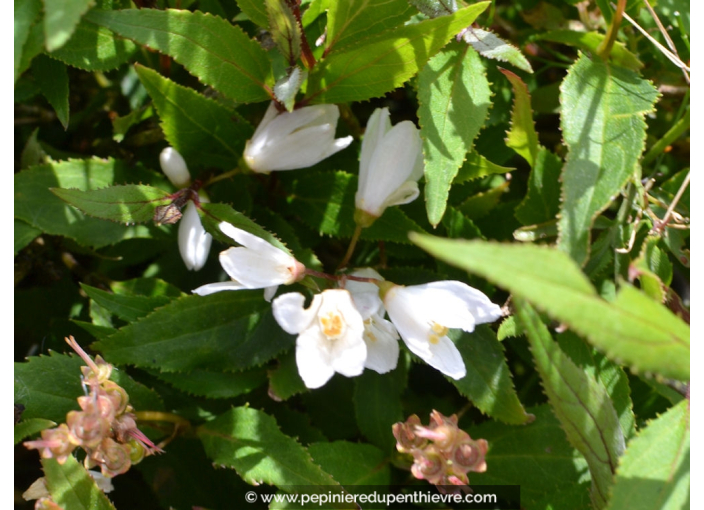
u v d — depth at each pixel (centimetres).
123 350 12
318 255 15
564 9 16
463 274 14
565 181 12
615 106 12
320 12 13
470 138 12
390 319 13
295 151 13
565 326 12
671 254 14
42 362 13
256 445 12
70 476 12
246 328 13
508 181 14
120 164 14
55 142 16
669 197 14
